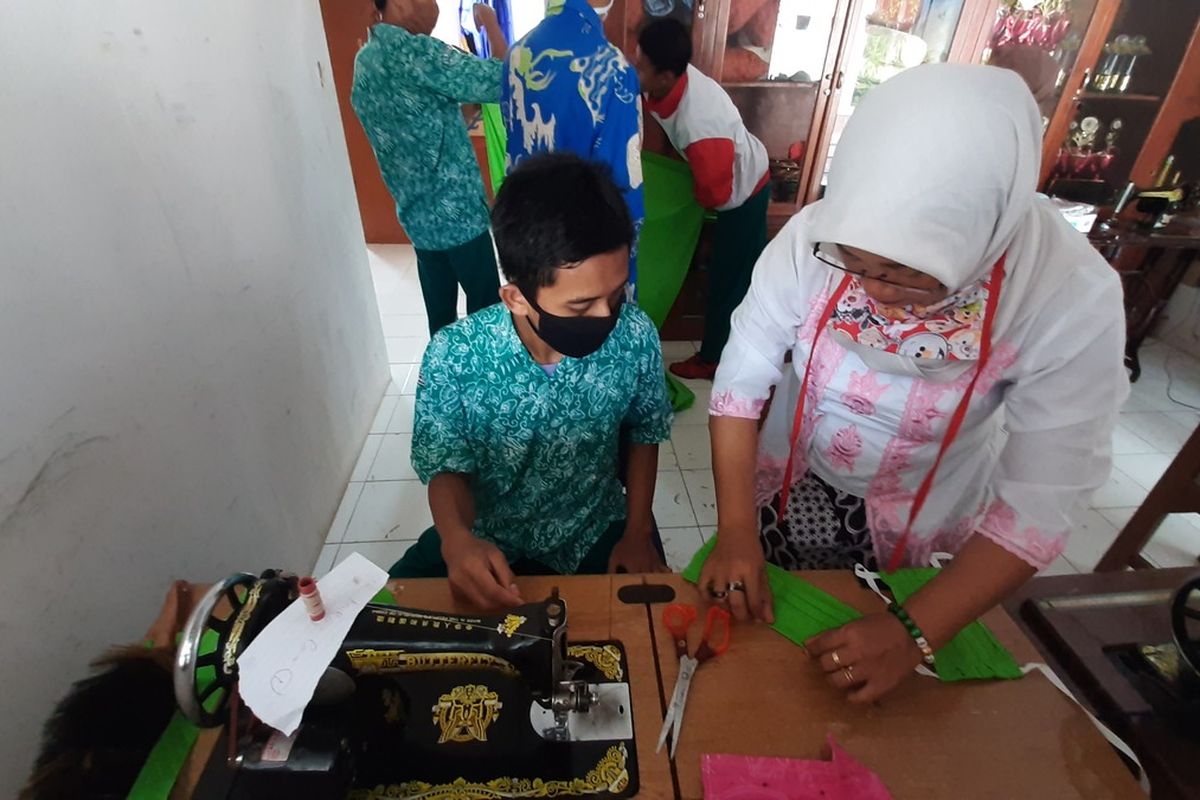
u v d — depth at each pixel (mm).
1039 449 709
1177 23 2393
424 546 1143
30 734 729
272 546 1496
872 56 2383
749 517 878
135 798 577
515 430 965
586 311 801
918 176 552
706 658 731
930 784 619
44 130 811
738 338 932
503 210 758
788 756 640
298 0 1781
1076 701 696
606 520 1160
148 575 986
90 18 903
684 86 2061
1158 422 2496
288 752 554
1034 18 2363
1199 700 703
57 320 815
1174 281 2664
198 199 1188
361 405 2240
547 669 624
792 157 2604
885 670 675
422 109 1916
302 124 1764
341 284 2064
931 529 993
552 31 1564
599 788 618
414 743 652
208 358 1205
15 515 730
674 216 2520
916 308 743
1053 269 694
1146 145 2590
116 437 921
